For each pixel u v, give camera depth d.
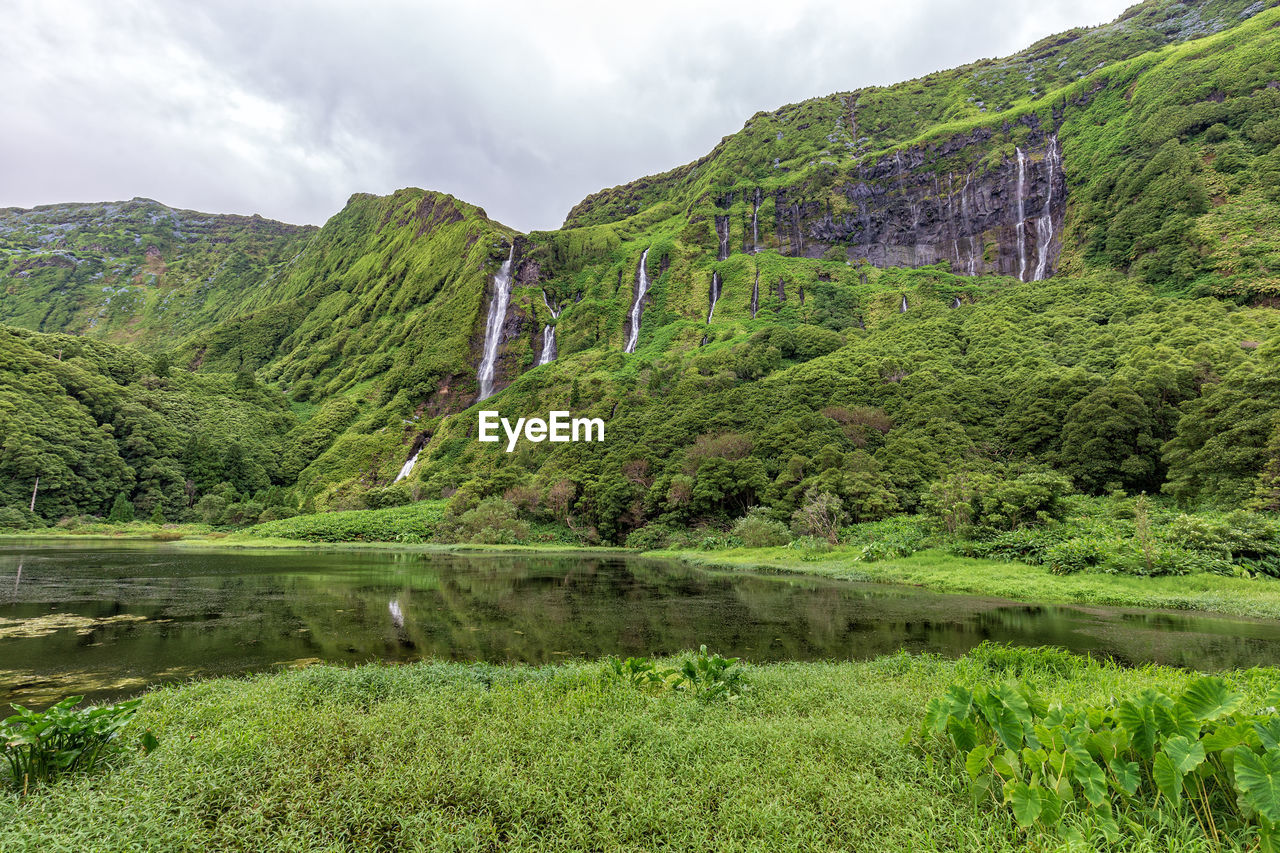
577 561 34.09
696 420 56.97
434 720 5.60
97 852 3.08
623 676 7.36
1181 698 4.12
